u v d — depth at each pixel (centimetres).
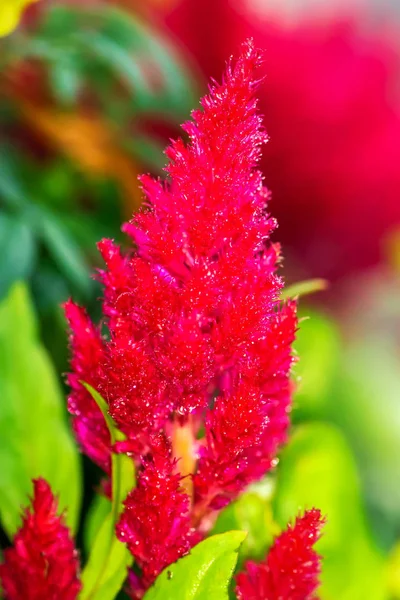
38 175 56
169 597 32
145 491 32
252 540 39
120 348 31
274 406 33
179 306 31
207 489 33
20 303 41
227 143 31
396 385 59
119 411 32
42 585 33
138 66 51
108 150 55
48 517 33
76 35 49
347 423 56
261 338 32
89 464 46
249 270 32
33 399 40
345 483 42
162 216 32
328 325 54
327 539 42
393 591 47
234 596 37
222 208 31
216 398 32
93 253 52
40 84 54
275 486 42
